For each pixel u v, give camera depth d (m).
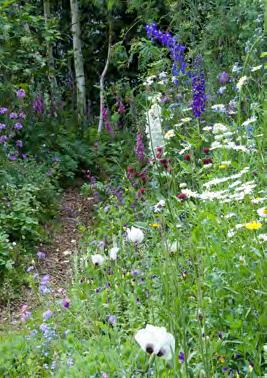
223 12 5.09
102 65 8.71
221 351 1.88
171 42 4.74
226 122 3.81
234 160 3.25
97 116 8.20
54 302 2.80
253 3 4.66
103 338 2.31
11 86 5.68
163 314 2.17
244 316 1.99
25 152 5.80
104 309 2.60
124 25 7.86
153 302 2.36
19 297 3.57
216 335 2.00
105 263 2.93
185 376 1.58
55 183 5.41
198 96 3.65
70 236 4.59
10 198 4.49
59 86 7.97
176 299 1.72
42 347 2.58
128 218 3.78
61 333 2.62
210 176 3.05
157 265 2.67
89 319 2.40
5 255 3.90
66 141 6.21
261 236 2.06
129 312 2.47
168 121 4.08
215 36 5.08
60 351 2.46
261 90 3.63
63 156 5.89
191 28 5.54
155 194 3.53
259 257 2.13
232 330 1.92
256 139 2.87
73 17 7.61
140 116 5.34
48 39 6.50
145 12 6.49
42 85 6.88
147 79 4.51
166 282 1.80
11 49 6.07
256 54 4.27
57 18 8.42
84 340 2.43
